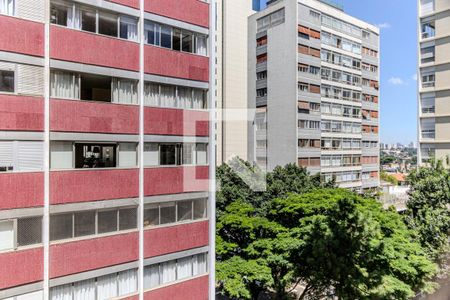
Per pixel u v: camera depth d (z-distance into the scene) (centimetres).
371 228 1278
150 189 1334
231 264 1452
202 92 1531
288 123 3172
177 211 1417
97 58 1209
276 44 3300
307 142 3219
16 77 1041
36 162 1074
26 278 1039
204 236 1488
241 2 3512
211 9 1558
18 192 1035
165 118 1395
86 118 1181
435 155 2705
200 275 1462
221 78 3369
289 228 1602
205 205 1505
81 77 1188
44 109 1091
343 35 3603
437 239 1739
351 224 1287
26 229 1054
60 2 1139
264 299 1700
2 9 1030
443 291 1655
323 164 3372
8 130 1026
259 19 3469
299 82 3172
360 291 1223
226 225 1623
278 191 2280
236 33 3462
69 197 1134
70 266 1123
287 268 1407
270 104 3322
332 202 1617
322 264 1268
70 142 1153
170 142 1412
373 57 3966
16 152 1039
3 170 1016
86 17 1198
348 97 3653
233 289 1322
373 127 3969
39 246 1066
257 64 3478
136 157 1317
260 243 1477
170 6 1416
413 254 1387
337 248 1246
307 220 1465
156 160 1368
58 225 1113
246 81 3497
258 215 1956
